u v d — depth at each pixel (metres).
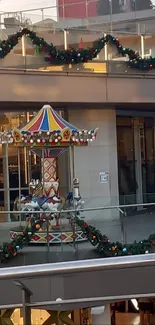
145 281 7.74
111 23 13.23
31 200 9.20
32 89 12.34
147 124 15.58
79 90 12.73
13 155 13.45
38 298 7.61
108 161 13.80
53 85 12.52
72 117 13.59
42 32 12.56
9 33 12.28
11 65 12.15
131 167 15.02
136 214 8.91
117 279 7.74
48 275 2.72
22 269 2.76
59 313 7.66
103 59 12.95
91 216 8.70
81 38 12.75
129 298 3.31
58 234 8.58
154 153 15.68
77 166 13.45
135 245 8.73
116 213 8.82
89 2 13.31
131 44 13.23
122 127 14.85
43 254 8.56
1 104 12.63
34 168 13.43
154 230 8.93
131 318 8.35
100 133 13.73
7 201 13.16
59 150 9.70
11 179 13.45
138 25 13.32
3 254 8.45
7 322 6.04
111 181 13.80
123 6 13.39
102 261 2.79
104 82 12.95
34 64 12.34
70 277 7.68
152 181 15.58
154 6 13.41
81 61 12.60
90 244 8.66
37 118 9.56
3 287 7.47
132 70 13.16
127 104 13.45
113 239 8.74
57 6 13.10
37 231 8.57
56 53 12.37
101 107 13.78
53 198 9.09
